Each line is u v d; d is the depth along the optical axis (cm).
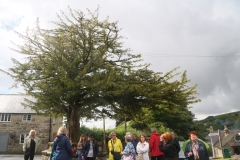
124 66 1494
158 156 875
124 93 1354
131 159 750
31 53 1380
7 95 3969
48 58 1262
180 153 1506
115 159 936
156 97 1435
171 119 3519
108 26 1402
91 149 966
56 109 1573
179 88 1409
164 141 641
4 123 3453
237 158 2584
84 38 1352
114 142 962
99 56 1345
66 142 617
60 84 1279
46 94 1292
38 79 1326
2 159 2188
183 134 3666
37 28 1337
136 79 1430
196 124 3938
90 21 1400
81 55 1364
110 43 1455
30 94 1304
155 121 3394
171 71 1459
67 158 609
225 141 4534
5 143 3375
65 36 1343
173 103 1500
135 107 1568
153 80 1452
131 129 3011
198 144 630
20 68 1284
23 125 3466
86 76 1305
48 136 3438
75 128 1408
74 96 1333
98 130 2912
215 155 4728
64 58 1234
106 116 1552
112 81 1259
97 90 1256
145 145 857
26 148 938
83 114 1664
